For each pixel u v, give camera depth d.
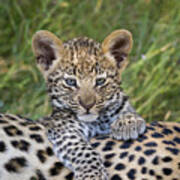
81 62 8.68
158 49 12.58
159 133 8.09
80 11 14.21
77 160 7.83
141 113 11.59
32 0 14.34
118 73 9.13
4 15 14.20
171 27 13.23
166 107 11.99
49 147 7.91
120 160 7.70
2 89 12.47
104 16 14.16
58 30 13.59
